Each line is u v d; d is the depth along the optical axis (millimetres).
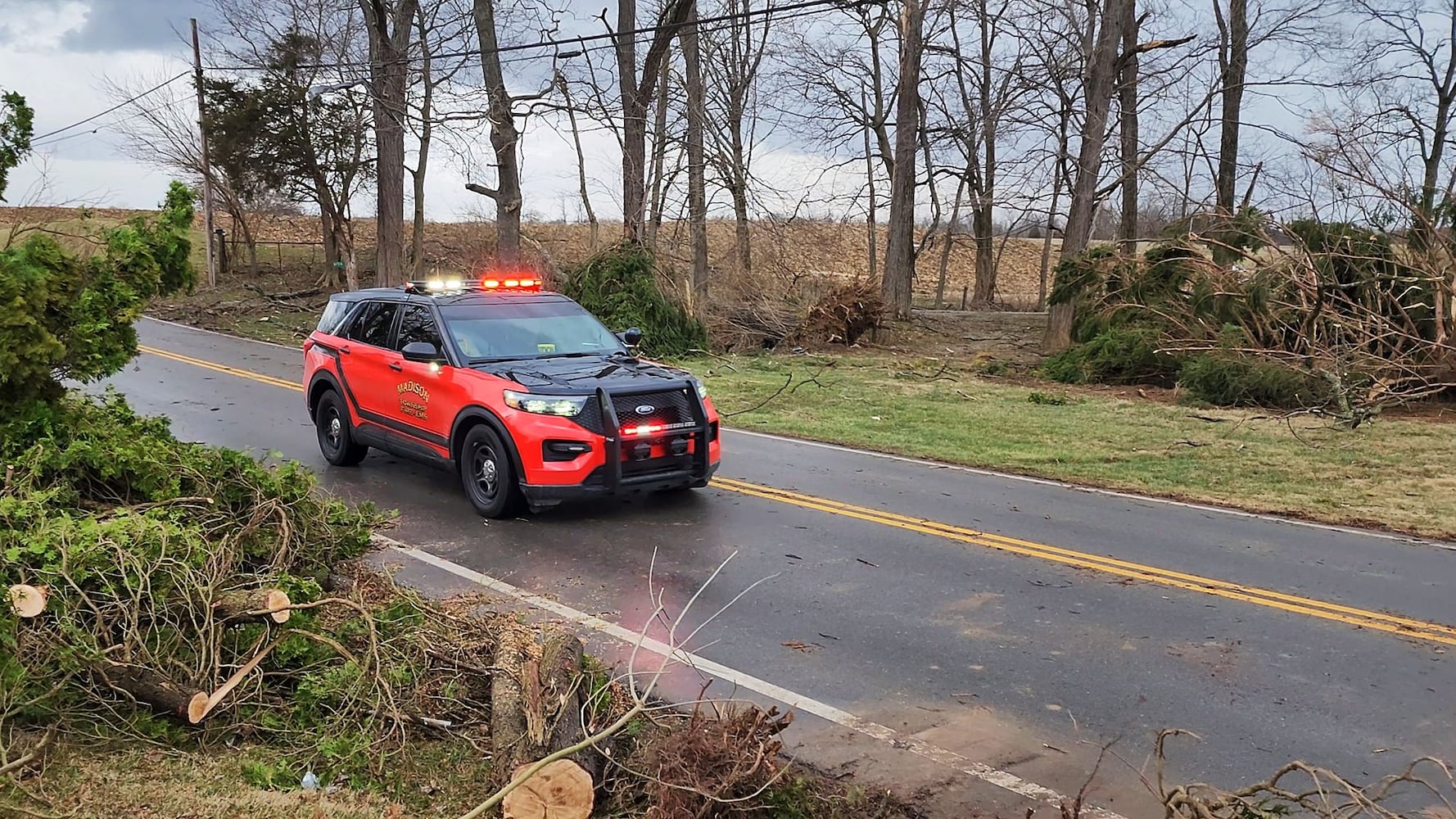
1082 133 29141
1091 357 18562
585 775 3602
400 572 6672
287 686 4590
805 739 4488
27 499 4809
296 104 31656
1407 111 24906
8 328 5359
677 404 8211
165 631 4320
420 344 8570
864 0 16188
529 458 7742
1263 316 16266
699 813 3486
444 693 4523
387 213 27906
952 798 4008
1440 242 15375
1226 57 32031
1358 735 4594
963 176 38469
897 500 9055
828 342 24031
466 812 3717
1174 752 4418
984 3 31359
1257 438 12609
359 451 10133
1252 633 5844
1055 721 4699
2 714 3756
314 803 3654
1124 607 6270
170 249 6441
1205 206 19734
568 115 24094
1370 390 14508
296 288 34562
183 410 13062
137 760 3840
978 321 31359
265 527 5703
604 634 5645
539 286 10102
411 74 26703
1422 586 6766
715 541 7570
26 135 6508
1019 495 9391
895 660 5379
